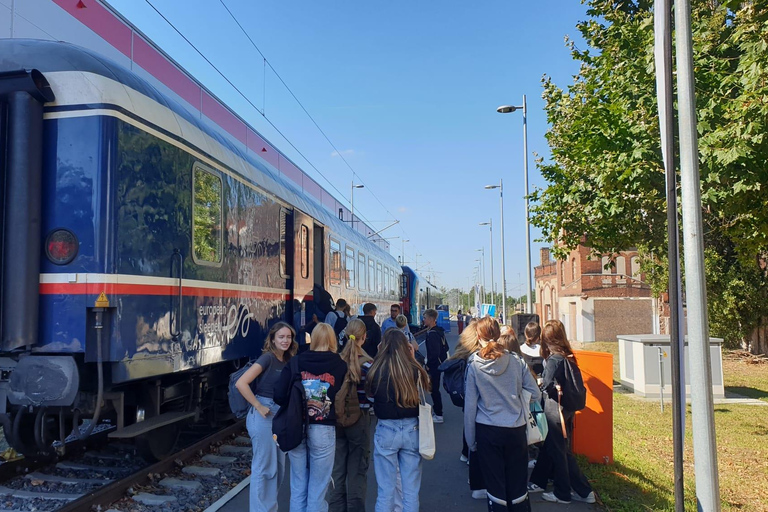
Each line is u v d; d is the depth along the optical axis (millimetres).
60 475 6082
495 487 4523
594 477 6199
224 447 7359
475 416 4621
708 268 18719
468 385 4633
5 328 4680
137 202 5270
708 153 6836
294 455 4512
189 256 6160
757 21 6605
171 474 6152
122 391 5473
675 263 3885
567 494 5461
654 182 8344
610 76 9250
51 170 4941
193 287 6234
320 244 11750
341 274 13453
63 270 4836
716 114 7238
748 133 6383
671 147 3932
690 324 3988
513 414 4562
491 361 4586
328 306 11641
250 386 5047
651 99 8203
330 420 4457
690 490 5957
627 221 10562
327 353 4543
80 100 4988
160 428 6492
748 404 11531
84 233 4855
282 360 4883
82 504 4883
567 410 5551
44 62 5062
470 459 5754
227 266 7164
